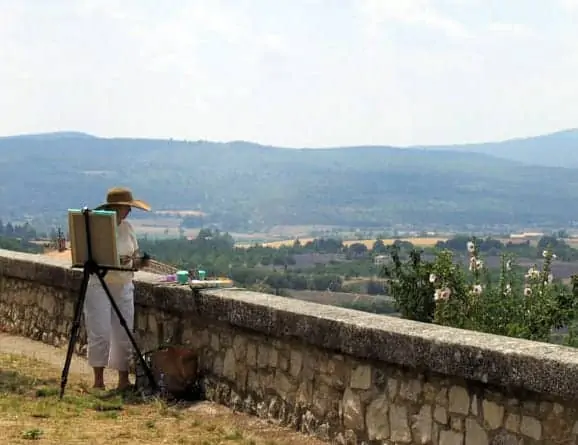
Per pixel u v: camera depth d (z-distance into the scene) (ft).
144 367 26.40
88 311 27.48
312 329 21.68
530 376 16.60
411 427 19.39
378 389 20.24
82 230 25.82
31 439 20.24
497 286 27.78
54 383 27.84
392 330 19.54
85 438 20.75
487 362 17.40
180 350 26.14
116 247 25.63
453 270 27.68
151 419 23.72
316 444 21.49
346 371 21.09
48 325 35.58
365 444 20.57
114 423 22.95
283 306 23.08
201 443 21.11
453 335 18.69
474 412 18.01
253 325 23.73
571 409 16.24
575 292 26.81
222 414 24.53
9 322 38.04
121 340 27.25
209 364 26.02
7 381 27.53
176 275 28.17
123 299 27.25
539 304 26.73
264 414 23.75
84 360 32.53
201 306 25.81
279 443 21.50
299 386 22.58
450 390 18.51
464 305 27.20
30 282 36.68
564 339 25.73
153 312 28.55
